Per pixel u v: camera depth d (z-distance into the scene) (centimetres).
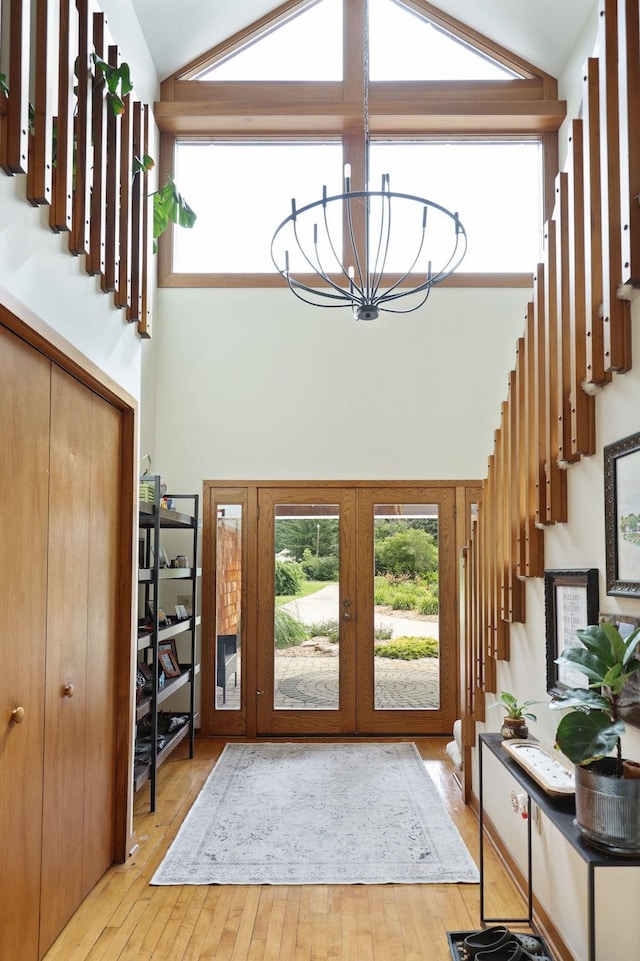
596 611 261
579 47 580
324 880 327
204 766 504
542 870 286
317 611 596
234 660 592
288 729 586
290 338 612
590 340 259
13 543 236
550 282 307
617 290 242
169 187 409
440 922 292
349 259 616
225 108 614
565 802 231
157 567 414
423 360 610
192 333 613
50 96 249
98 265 301
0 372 228
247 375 609
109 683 341
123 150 341
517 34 600
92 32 306
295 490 602
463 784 433
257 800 432
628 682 228
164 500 518
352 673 590
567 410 286
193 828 387
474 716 420
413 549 599
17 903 238
